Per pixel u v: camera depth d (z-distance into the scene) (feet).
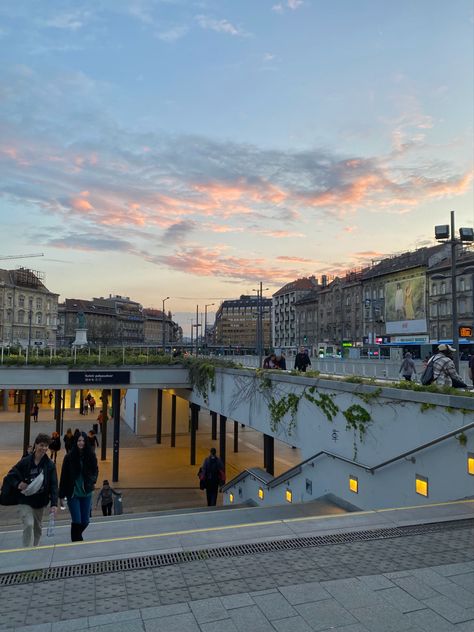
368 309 263.90
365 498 37.50
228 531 19.77
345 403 40.57
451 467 28.81
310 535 19.27
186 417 132.46
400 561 16.83
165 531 28.58
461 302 200.54
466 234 57.06
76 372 89.71
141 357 96.22
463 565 16.46
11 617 13.21
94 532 26.68
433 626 12.76
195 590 14.80
